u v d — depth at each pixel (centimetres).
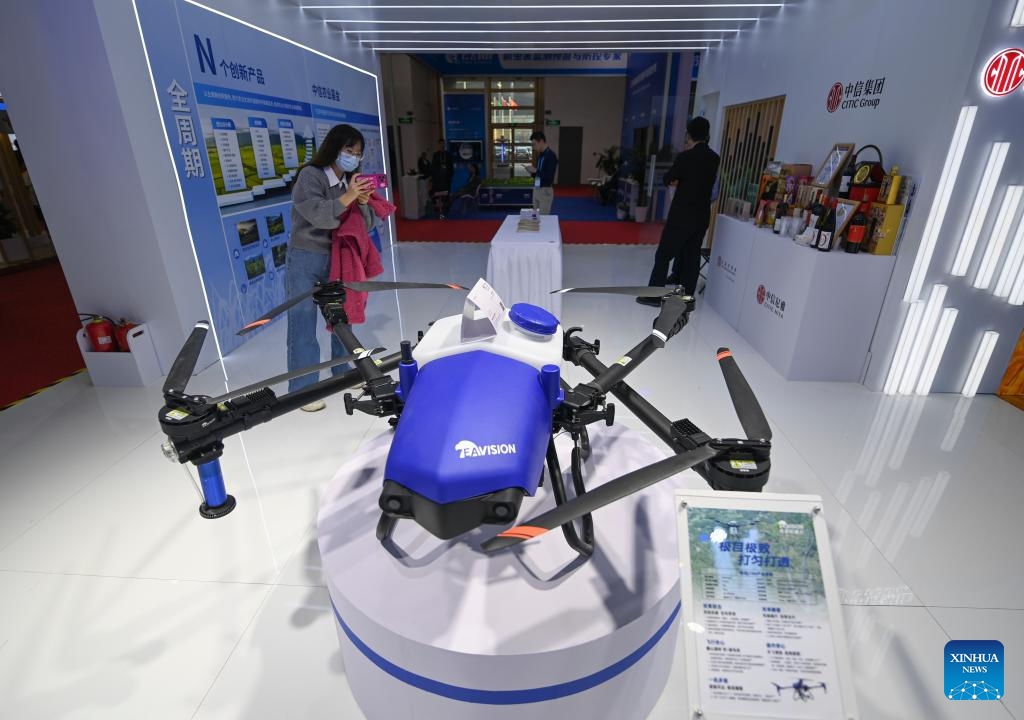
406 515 99
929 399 326
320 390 139
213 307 388
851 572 194
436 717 122
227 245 402
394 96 1132
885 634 171
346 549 135
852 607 180
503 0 475
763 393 333
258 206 440
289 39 484
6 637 171
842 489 240
